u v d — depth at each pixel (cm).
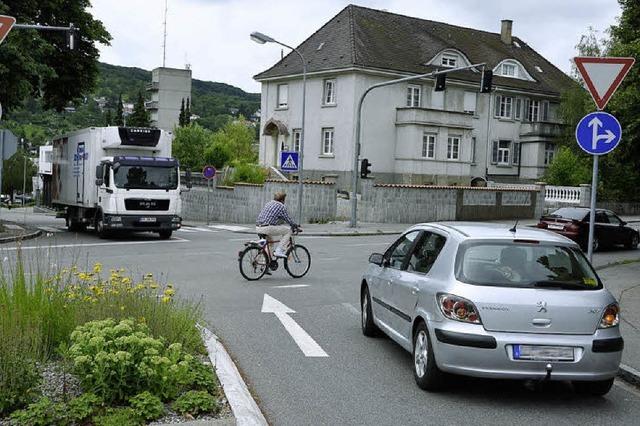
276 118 5153
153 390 580
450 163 4775
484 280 686
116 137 2547
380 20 5050
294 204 3478
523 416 649
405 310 785
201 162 6956
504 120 5384
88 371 571
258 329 996
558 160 4644
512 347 661
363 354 865
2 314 649
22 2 2594
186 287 1385
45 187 3397
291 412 639
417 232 850
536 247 717
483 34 5809
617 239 2644
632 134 1717
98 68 3362
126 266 1703
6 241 2236
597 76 939
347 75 4578
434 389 714
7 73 2441
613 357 675
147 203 2489
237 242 2448
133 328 677
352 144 4559
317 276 1605
